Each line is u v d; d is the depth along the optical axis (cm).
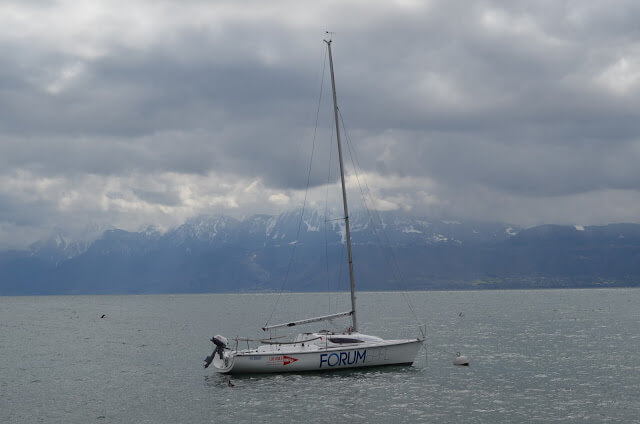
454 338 7581
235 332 9275
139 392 4281
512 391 4166
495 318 11588
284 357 4656
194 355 6244
